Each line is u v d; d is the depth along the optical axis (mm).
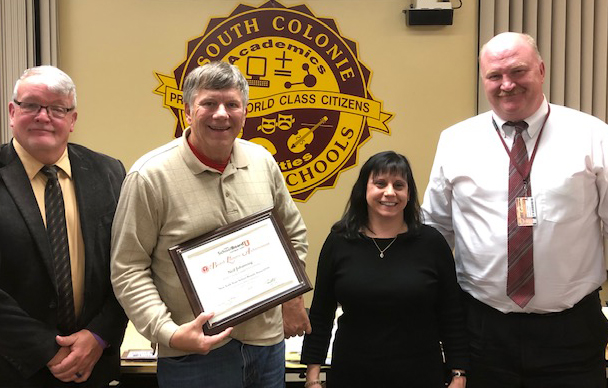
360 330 1972
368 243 2012
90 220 1840
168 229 1729
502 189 2027
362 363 1954
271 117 3217
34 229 1751
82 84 3164
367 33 3201
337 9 3186
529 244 1972
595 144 1995
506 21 3154
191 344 1606
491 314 2051
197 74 1693
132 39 3152
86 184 1874
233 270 1710
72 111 1843
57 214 1816
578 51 3156
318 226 3289
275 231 1765
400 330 1943
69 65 3150
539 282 1978
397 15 3191
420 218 2070
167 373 1792
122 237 1712
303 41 3189
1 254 1726
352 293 1958
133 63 3164
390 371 1938
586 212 1996
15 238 1730
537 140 2039
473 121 2184
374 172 2002
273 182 1963
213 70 1678
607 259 3164
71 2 3121
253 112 3205
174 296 1742
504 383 2041
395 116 3250
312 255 3293
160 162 1733
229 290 1693
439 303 2055
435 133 3262
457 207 2174
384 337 1941
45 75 1771
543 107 2059
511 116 2043
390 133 3260
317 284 2104
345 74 3217
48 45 3068
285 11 3168
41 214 1798
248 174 1850
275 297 1709
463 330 2041
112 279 1735
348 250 2023
